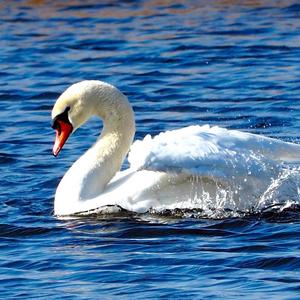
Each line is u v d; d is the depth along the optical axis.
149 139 14.97
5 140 20.39
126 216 15.06
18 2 36.53
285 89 24.11
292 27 31.52
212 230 14.40
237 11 34.34
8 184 17.25
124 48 29.58
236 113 22.25
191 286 12.32
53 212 15.68
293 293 11.96
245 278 12.54
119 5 36.03
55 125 16.27
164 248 13.76
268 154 15.13
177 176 15.01
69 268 13.13
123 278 12.69
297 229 14.30
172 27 32.31
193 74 26.17
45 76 26.59
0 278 12.86
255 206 14.97
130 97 24.09
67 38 31.19
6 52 29.50
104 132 16.14
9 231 14.75
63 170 18.08
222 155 14.79
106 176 15.77
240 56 28.00
